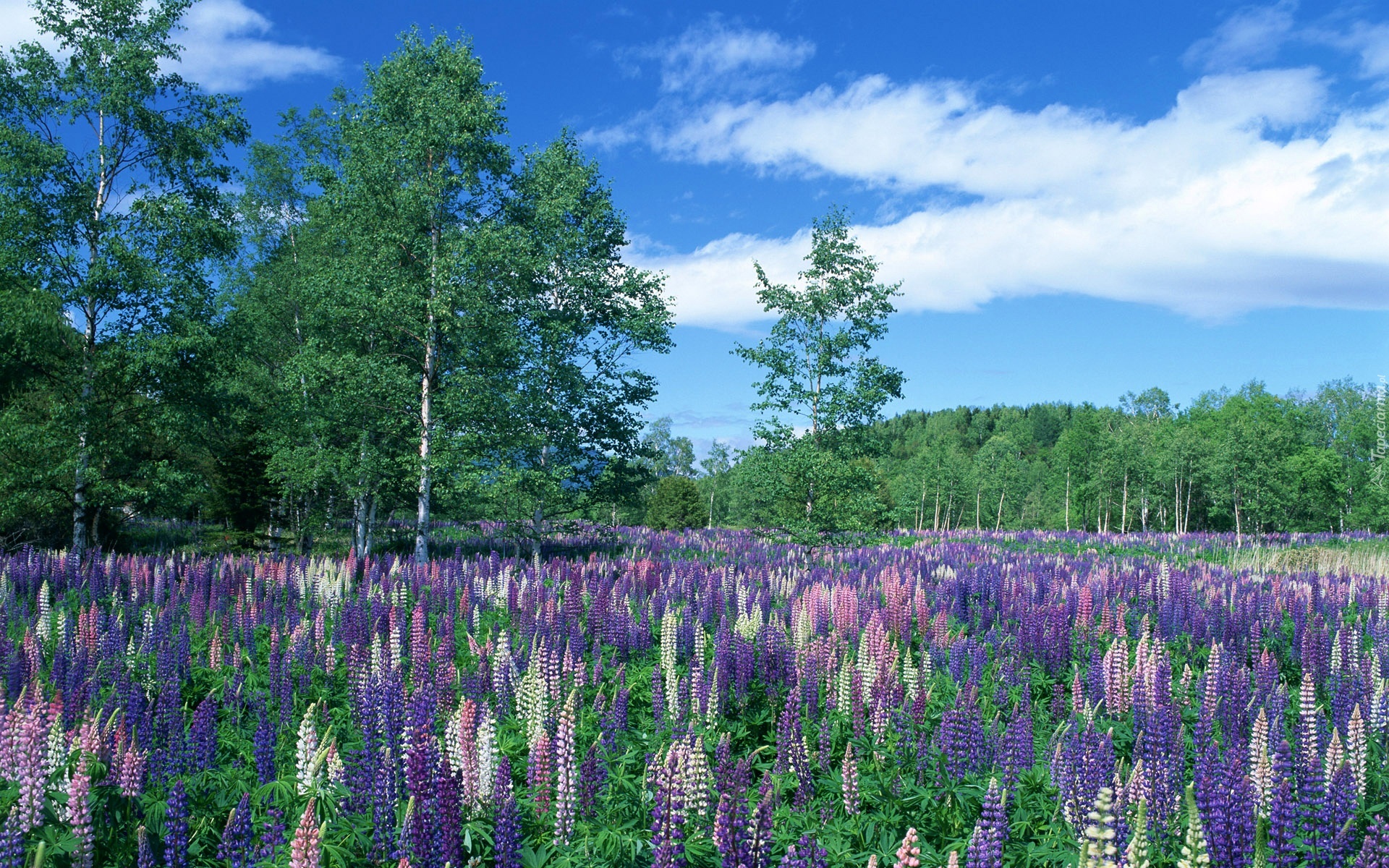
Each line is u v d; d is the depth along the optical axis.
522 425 29.23
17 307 26.31
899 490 89.69
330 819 6.70
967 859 5.98
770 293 26.42
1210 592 20.34
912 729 9.41
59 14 27.73
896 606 15.78
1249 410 99.38
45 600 14.23
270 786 6.97
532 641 11.84
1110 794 5.16
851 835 7.39
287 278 36.69
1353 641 13.20
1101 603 18.33
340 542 38.69
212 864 6.31
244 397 34.59
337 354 30.61
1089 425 89.12
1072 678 13.26
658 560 29.56
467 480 27.81
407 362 31.83
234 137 30.20
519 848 6.37
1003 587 20.31
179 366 28.34
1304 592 21.12
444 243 29.69
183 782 6.84
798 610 15.30
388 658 11.82
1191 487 77.94
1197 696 12.34
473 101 30.02
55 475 27.86
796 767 8.35
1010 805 7.96
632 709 10.97
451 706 9.66
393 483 32.53
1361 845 6.60
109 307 28.06
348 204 30.16
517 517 31.92
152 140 29.02
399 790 6.88
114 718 8.23
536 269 29.48
